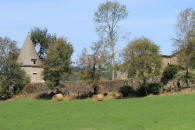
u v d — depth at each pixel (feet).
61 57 178.19
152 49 156.87
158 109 108.88
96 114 108.68
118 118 97.25
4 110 140.15
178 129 75.66
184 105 113.29
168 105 116.47
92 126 87.86
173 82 166.09
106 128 83.46
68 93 178.70
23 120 107.96
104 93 171.42
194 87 157.99
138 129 79.15
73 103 147.13
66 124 94.02
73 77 181.06
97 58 167.84
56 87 175.83
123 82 177.99
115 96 156.87
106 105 131.44
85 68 168.14
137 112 105.91
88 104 139.54
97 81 167.43
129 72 157.38
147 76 156.66
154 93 158.92
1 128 95.25
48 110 129.18
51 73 175.83
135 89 171.73
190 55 165.58
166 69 169.48
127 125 85.25
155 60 154.71
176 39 178.19
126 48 160.97
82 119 100.63
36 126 94.38
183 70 175.73
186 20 175.94
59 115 113.09
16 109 140.67
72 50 182.60
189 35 171.83
